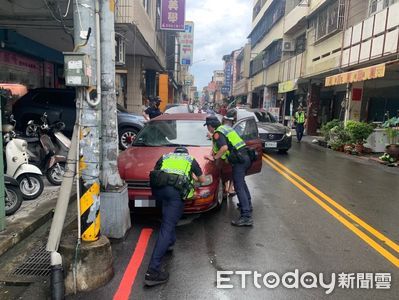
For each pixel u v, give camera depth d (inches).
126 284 145.4
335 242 191.9
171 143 260.2
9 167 234.1
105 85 179.6
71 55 137.9
